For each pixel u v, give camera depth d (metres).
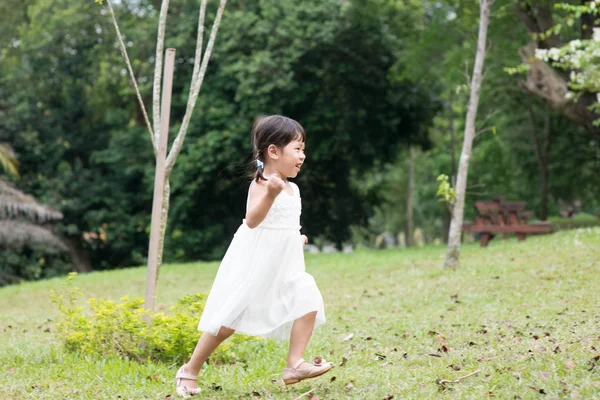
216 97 24.33
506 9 18.83
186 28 24.08
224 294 4.59
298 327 4.52
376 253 19.50
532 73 17.30
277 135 4.62
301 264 4.66
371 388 4.74
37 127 26.61
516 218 17.22
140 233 27.17
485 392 4.48
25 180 26.81
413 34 24.36
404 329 7.52
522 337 6.42
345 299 10.84
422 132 26.66
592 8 11.72
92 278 17.34
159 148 6.75
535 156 28.02
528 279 10.35
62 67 26.67
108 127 27.86
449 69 21.67
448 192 12.59
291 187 4.73
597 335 6.05
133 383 5.38
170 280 16.17
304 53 23.06
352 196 28.73
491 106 26.31
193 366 4.79
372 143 25.59
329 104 24.28
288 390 4.89
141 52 25.56
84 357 6.38
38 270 26.41
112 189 26.61
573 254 12.26
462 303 9.13
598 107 13.89
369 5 22.88
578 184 28.81
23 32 27.20
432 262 14.32
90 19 26.52
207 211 26.12
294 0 23.41
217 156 23.66
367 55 24.09
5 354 6.79
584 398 4.14
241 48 23.62
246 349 6.69
